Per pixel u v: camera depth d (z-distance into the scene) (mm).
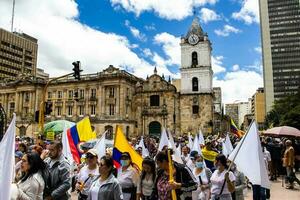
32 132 91938
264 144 29047
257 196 15578
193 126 82000
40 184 8555
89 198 9141
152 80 87438
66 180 9344
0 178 7391
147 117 86188
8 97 103625
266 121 135125
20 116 96938
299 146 33125
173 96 84750
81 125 20750
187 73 86312
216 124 96875
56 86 96688
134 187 12188
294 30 196000
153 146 30062
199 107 82500
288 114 75812
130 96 88875
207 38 86438
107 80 87750
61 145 9891
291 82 192125
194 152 16062
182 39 89375
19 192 8016
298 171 33312
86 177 12219
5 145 7641
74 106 93188
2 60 165750
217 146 30344
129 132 83875
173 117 83812
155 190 9852
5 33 168375
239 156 11422
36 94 97438
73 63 34469
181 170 9719
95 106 90188
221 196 11383
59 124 33625
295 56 193750
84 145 20172
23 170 8797
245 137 11516
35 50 190375
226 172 11086
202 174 13430
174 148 14836
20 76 106250
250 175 11055
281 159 28625
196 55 87188
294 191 22719
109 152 16531
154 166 10781
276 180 28312
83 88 92750
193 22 89875
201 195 13273
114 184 8953
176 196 9438
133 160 14508
